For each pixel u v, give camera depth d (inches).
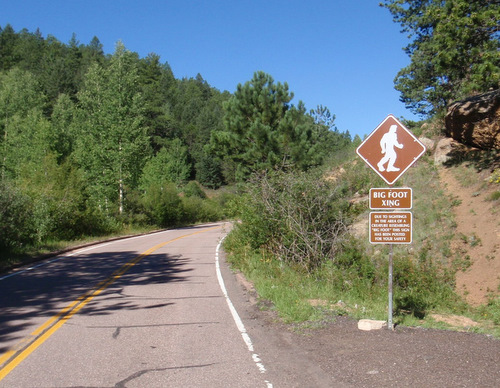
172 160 3408.0
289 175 568.7
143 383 207.6
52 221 890.1
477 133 695.1
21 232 744.3
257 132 928.3
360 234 592.1
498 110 674.8
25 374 218.8
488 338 279.7
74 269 605.3
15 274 559.5
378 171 298.4
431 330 301.1
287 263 524.7
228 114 1032.8
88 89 1662.2
